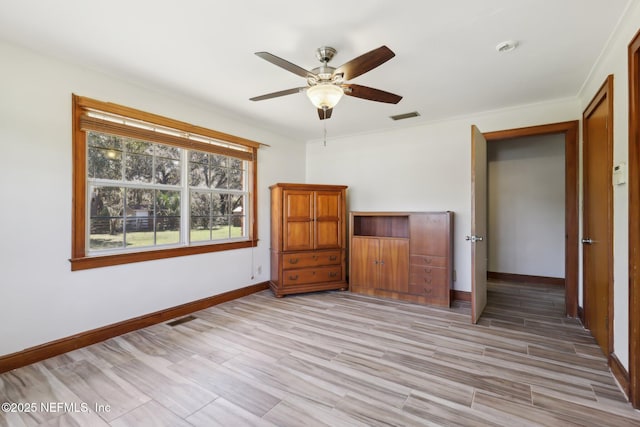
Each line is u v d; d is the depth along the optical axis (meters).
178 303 3.38
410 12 1.91
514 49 2.35
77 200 2.60
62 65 2.51
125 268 2.92
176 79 2.88
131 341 2.73
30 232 2.35
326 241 4.40
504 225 5.30
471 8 1.87
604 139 2.48
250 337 2.82
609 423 1.68
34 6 1.85
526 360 2.38
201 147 3.60
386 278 4.14
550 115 3.44
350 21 2.00
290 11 1.90
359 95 2.38
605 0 1.79
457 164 4.05
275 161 4.73
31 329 2.35
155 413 1.78
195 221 3.63
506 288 4.71
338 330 2.99
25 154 2.32
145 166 3.15
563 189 4.89
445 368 2.27
